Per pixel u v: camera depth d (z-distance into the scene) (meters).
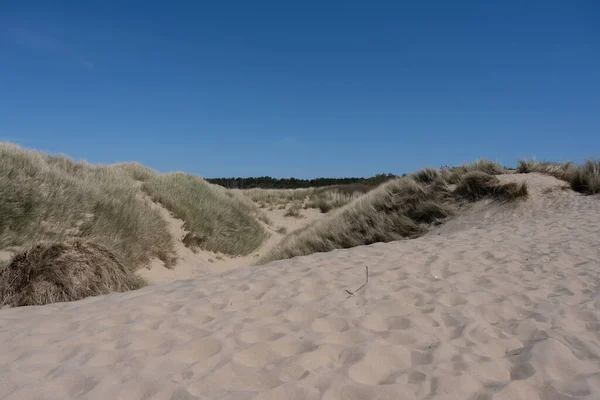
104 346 3.43
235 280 5.69
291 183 48.91
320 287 5.05
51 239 8.13
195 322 4.02
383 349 3.21
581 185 11.12
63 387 2.77
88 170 12.72
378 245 8.06
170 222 12.73
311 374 2.85
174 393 2.64
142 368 2.98
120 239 9.50
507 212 10.32
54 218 8.67
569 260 5.85
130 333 3.66
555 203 10.34
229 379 2.84
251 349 3.27
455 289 4.72
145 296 5.02
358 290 4.85
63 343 3.51
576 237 7.15
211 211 14.70
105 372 2.93
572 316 3.88
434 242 7.77
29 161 9.74
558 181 11.55
